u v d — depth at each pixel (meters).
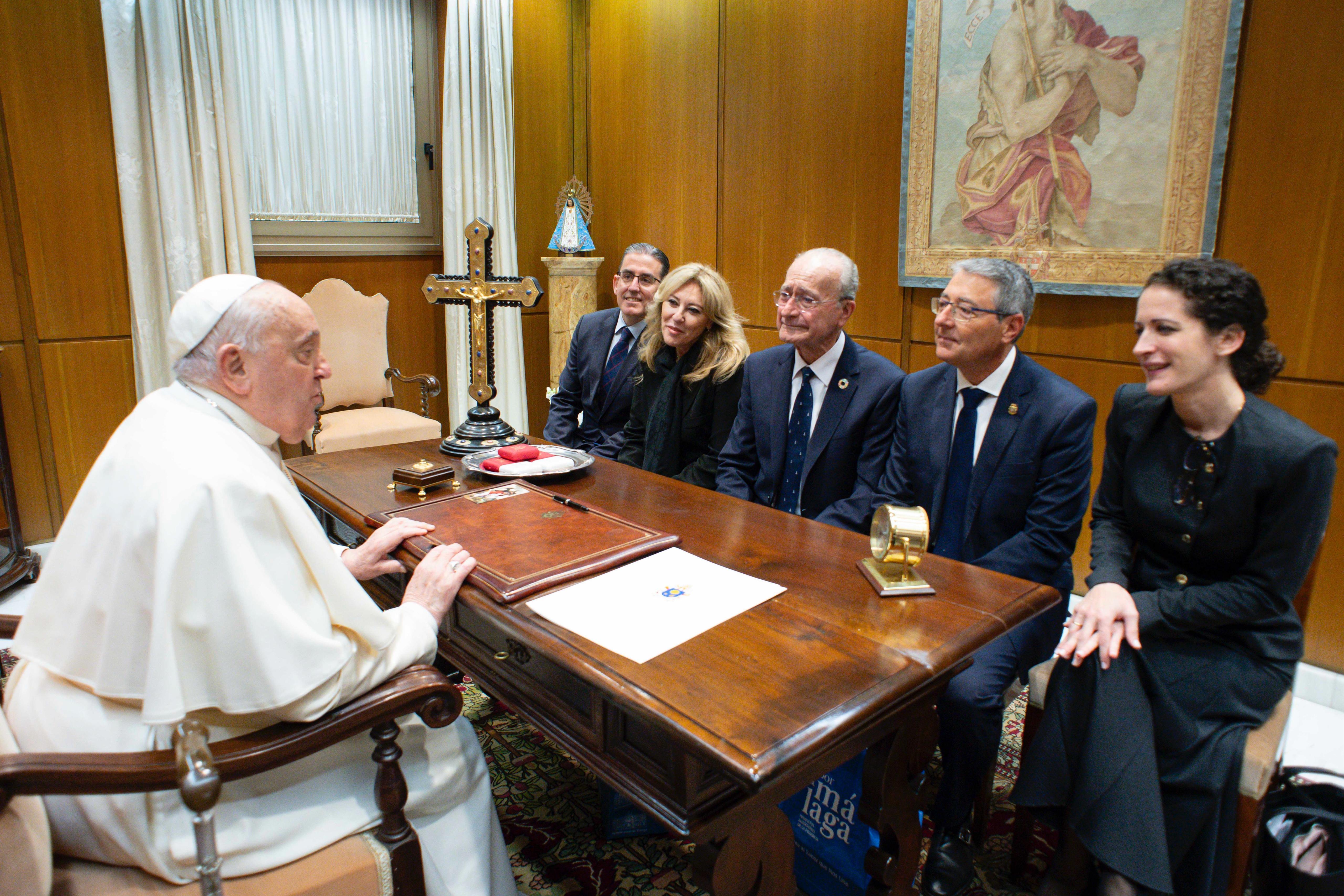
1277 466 1.59
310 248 4.48
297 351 1.38
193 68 3.78
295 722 1.25
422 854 1.36
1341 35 2.51
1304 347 2.70
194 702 1.19
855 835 1.66
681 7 4.50
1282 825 1.71
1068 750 1.68
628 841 2.02
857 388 2.36
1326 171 2.59
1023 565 1.98
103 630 1.23
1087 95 3.02
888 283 3.81
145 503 1.21
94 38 3.62
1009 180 3.28
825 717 1.10
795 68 4.01
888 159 3.71
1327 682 2.72
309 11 4.34
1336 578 2.72
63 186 3.64
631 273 3.06
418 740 1.47
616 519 1.84
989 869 1.93
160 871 1.20
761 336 4.43
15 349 3.62
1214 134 2.76
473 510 1.90
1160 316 1.64
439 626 1.60
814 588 1.53
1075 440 1.99
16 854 1.04
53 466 3.78
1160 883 1.53
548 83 5.05
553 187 5.23
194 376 1.36
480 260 2.40
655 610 1.41
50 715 1.25
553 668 1.42
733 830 1.24
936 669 1.25
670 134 4.72
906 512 1.53
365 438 3.95
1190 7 2.75
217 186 3.94
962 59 3.33
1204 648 1.70
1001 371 2.09
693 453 2.78
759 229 4.34
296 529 1.30
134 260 3.77
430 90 4.81
